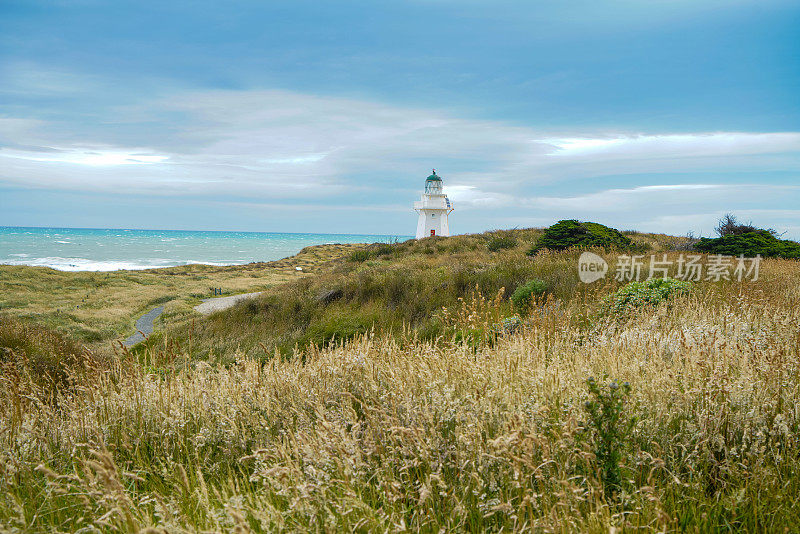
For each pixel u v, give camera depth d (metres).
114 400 3.88
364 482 2.40
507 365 3.56
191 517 2.24
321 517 2.08
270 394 3.66
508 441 2.06
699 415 2.71
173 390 3.96
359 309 13.62
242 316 16.31
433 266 18.47
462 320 5.94
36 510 2.37
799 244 18.52
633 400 2.83
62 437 3.34
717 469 2.55
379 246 29.89
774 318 4.98
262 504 2.18
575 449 2.23
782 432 2.55
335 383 3.90
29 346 8.93
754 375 3.06
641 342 4.68
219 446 3.17
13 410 3.40
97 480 2.25
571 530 1.89
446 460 2.54
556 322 5.68
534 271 13.77
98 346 17.41
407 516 2.18
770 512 2.13
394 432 2.53
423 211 50.56
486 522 2.13
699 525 2.09
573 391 3.07
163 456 3.14
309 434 2.85
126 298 30.84
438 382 3.29
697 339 4.19
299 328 13.10
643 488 1.98
